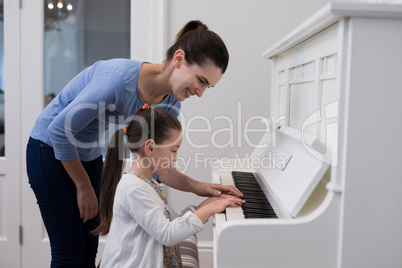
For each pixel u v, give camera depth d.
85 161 1.43
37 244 2.30
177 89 1.22
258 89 2.14
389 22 0.85
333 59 0.98
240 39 2.12
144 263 1.14
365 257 0.89
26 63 2.23
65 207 1.35
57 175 1.33
